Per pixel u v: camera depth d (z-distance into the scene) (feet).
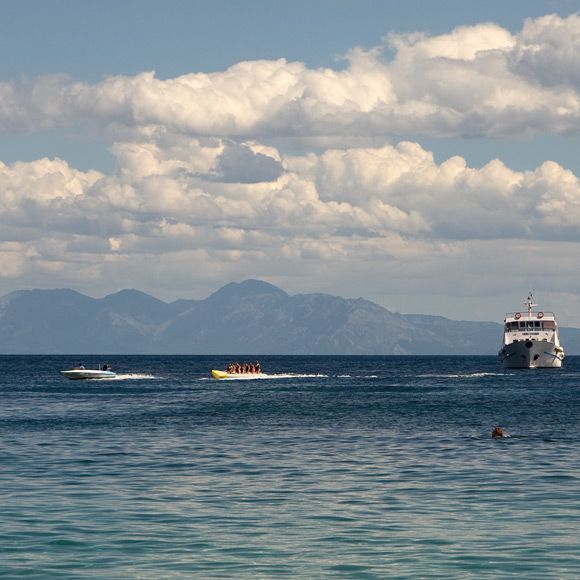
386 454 385.09
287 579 190.60
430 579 190.39
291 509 260.83
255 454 386.11
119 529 233.96
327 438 451.53
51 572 194.59
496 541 222.28
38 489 293.43
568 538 225.15
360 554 210.18
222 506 265.13
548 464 351.25
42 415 602.44
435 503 270.26
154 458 372.17
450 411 635.66
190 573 194.59
